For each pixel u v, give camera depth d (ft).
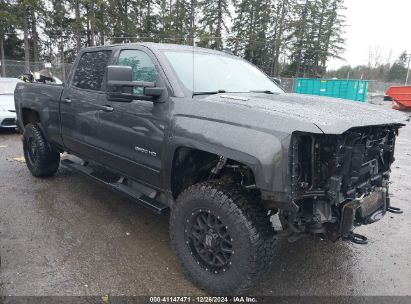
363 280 10.66
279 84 15.33
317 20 166.20
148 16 136.77
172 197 10.84
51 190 17.01
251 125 8.52
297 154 8.07
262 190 8.13
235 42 153.38
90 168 15.20
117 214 14.53
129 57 12.51
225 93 11.04
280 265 11.33
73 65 15.38
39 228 13.02
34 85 17.78
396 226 14.67
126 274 10.32
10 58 141.79
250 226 8.48
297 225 9.07
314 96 12.56
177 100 10.32
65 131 15.46
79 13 115.96
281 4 154.81
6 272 10.13
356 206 8.72
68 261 10.87
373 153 9.88
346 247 12.73
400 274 11.07
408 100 64.44
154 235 12.83
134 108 11.50
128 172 12.42
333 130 7.58
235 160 8.60
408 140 36.96
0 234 12.42
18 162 22.09
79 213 14.49
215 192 9.03
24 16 112.37
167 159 10.37
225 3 140.26
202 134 9.27
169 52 11.82
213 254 9.36
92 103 13.47
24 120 18.97
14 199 15.74
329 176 8.41
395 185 20.30
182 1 135.85
